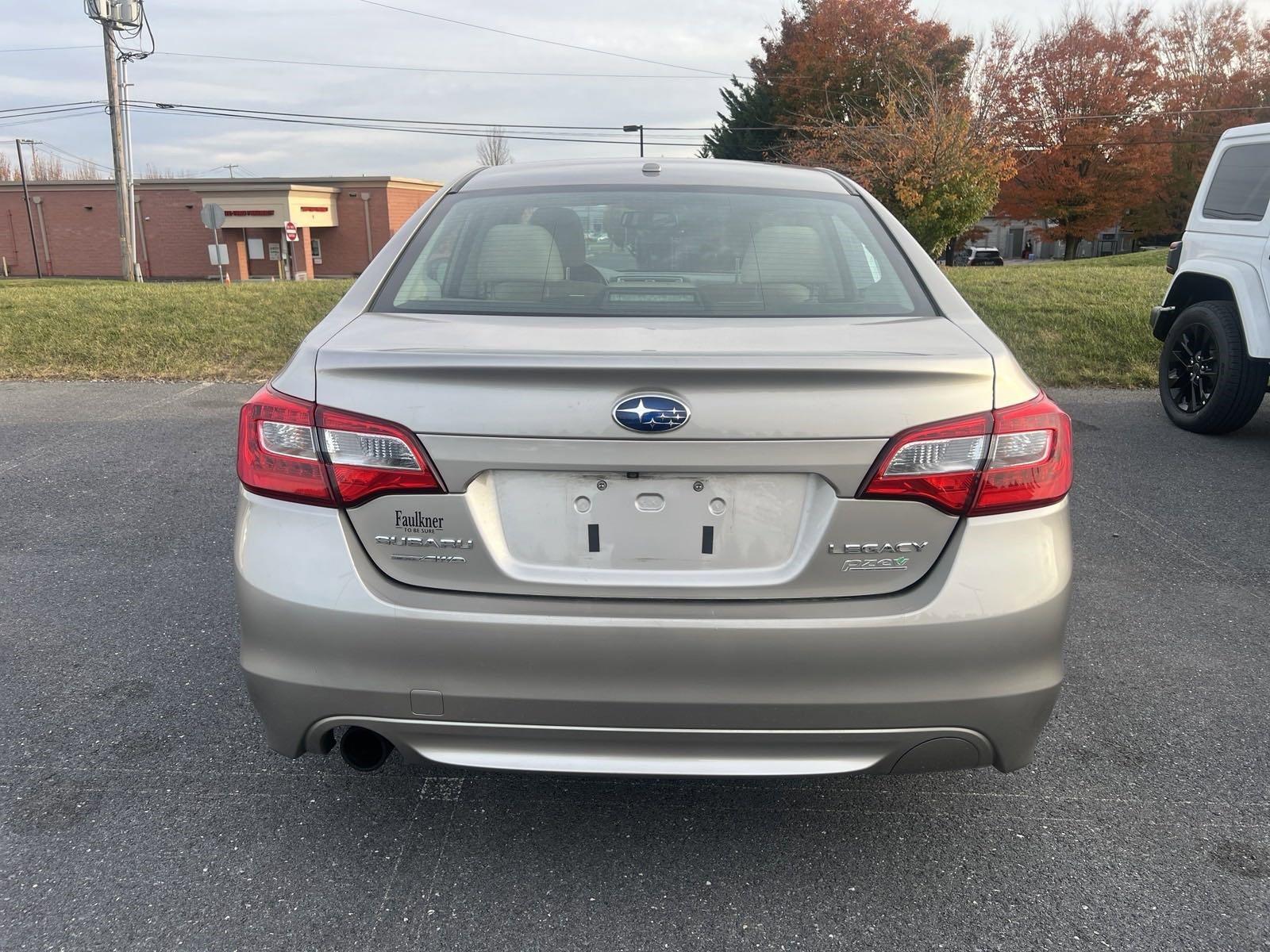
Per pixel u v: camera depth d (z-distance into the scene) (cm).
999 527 199
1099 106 4538
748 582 196
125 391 776
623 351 195
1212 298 674
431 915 214
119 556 425
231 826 245
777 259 253
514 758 202
